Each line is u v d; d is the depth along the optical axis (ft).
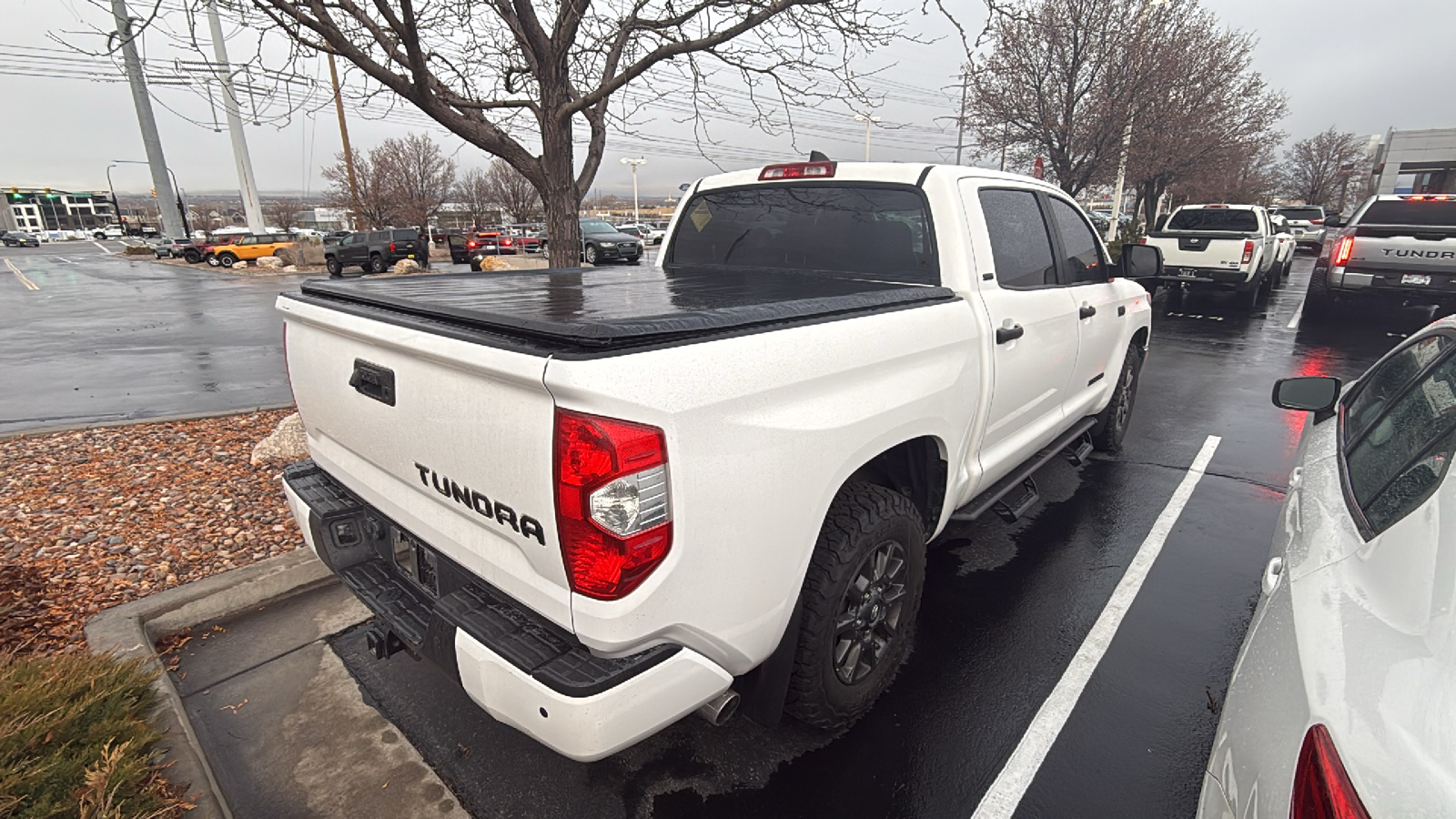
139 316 51.47
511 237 117.91
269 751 8.20
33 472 16.05
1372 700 3.78
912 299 8.24
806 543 6.73
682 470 5.41
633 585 5.38
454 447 6.19
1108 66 47.65
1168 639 10.40
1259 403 23.27
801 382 6.40
